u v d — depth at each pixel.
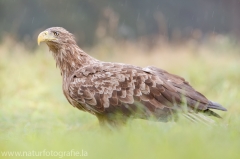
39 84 19.03
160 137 8.48
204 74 20.23
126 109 11.07
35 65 21.39
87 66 11.64
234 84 18.97
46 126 13.29
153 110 10.93
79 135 10.12
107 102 11.16
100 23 34.44
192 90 11.17
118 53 26.31
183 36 36.53
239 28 38.41
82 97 11.34
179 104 10.92
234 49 24.62
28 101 17.08
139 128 9.78
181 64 22.14
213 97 17.70
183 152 7.31
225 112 13.62
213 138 8.66
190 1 37.44
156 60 23.95
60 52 11.94
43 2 34.69
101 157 7.66
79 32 35.19
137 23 36.09
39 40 11.92
